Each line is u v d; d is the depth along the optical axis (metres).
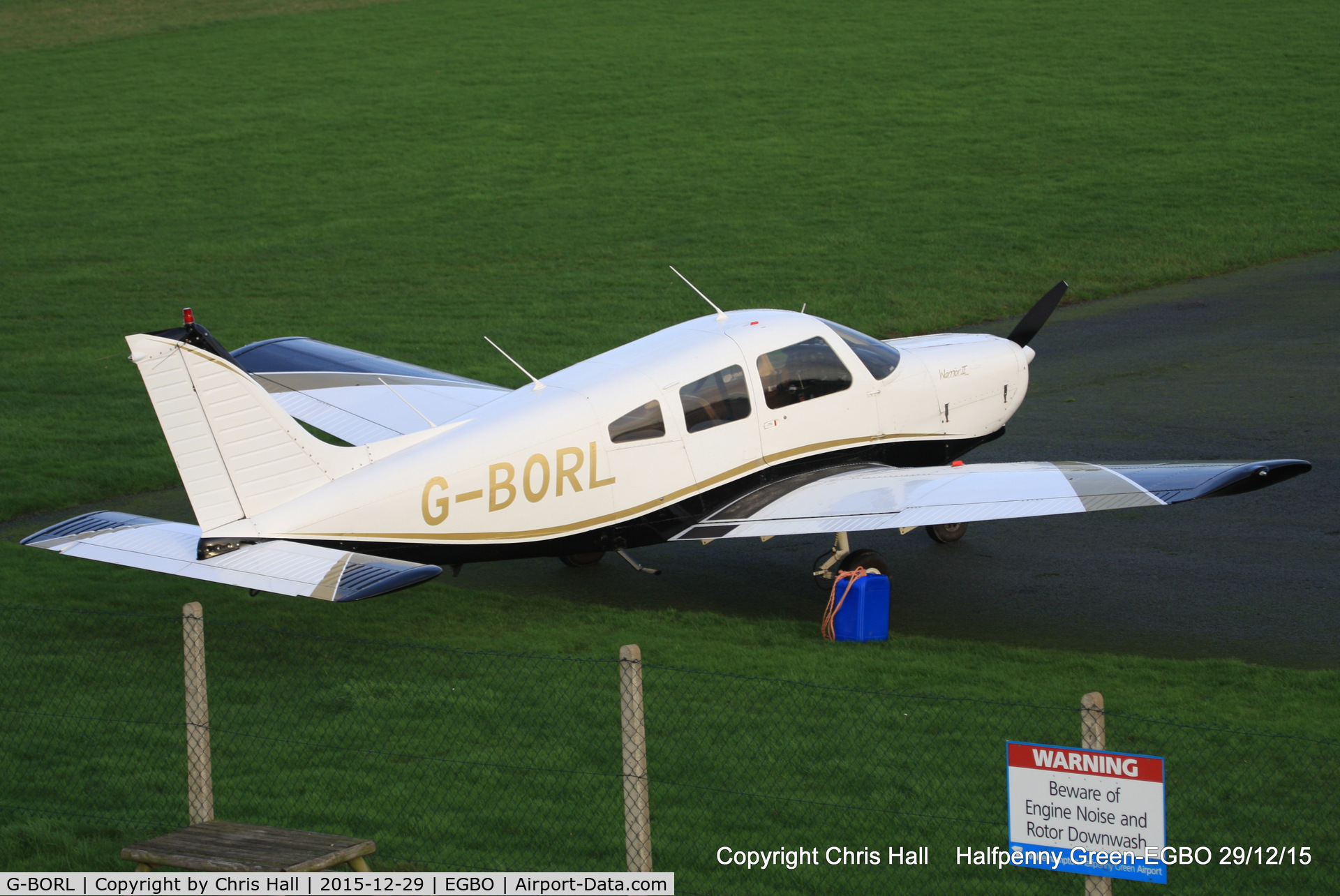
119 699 16.97
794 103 77.19
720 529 20.27
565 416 19.56
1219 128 67.75
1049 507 17.91
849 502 19.81
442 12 108.12
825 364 21.59
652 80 83.94
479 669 17.92
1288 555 22.12
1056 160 63.94
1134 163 62.59
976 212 56.22
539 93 82.38
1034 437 30.23
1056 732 15.11
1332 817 13.01
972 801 13.54
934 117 72.94
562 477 19.50
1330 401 31.66
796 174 63.81
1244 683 16.70
